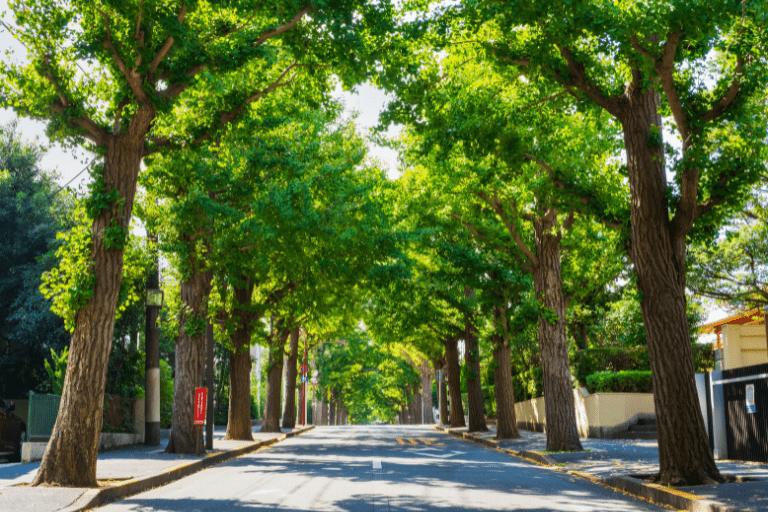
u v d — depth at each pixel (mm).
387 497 9555
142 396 27281
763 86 10086
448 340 38906
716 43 10086
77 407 10688
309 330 38875
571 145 14664
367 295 29656
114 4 10164
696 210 10953
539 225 19469
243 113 13883
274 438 27125
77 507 8602
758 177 10719
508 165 13461
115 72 11367
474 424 31422
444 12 12148
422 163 18781
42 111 11547
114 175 11594
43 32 10898
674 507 8953
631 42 9578
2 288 25531
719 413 15586
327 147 21359
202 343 18609
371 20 11875
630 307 28969
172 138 13125
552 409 18484
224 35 12523
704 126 10109
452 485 11031
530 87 14539
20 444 18953
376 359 62344
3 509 8250
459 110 13391
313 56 13578
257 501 9281
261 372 55719
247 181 18156
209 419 19297
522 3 9992
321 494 9922
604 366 28109
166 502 9414
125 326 26266
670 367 10672
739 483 9844
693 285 22609
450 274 23094
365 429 46000
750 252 21406
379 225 21062
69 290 10977
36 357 26547
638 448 18625
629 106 11672
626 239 11812
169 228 17828
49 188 27422
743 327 26328
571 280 21078
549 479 12273
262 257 18875
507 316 24906
